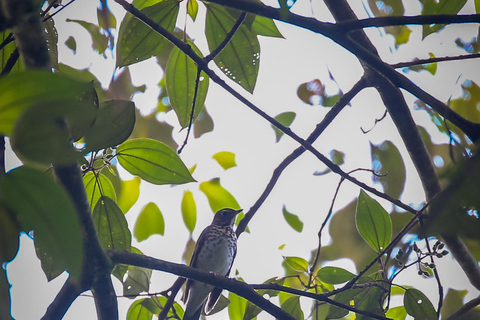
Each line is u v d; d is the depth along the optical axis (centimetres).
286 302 752
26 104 189
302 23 507
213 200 988
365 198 729
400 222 905
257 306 702
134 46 668
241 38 683
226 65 689
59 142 188
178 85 723
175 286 707
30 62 358
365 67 767
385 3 802
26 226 221
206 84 724
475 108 862
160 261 604
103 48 884
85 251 501
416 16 499
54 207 212
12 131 188
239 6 496
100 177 600
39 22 354
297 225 1017
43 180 214
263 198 866
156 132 991
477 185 170
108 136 379
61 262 212
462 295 845
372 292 701
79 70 887
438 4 659
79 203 445
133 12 586
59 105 183
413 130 764
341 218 995
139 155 574
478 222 173
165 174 579
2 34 573
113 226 595
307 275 841
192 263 1088
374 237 727
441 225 174
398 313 814
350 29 504
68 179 430
